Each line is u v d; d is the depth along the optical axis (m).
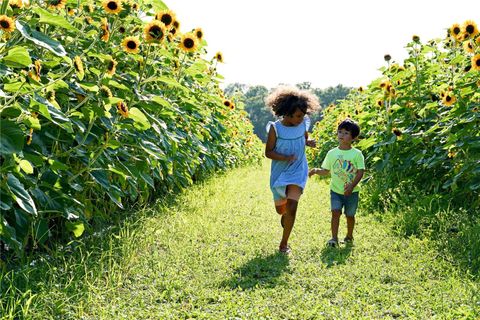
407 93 7.73
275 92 4.91
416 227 5.46
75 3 4.43
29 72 3.50
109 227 5.00
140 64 5.34
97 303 3.36
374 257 4.57
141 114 4.12
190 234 5.19
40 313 3.03
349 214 5.21
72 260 4.03
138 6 5.30
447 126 6.46
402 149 7.48
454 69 7.28
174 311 3.33
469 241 4.66
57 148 4.17
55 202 3.82
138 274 3.96
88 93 4.14
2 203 3.12
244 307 3.40
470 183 5.82
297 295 3.60
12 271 3.33
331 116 15.02
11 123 2.95
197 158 7.51
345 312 3.32
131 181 4.96
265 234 5.41
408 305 3.45
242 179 10.41
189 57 6.81
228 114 11.77
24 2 3.87
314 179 10.75
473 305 3.37
